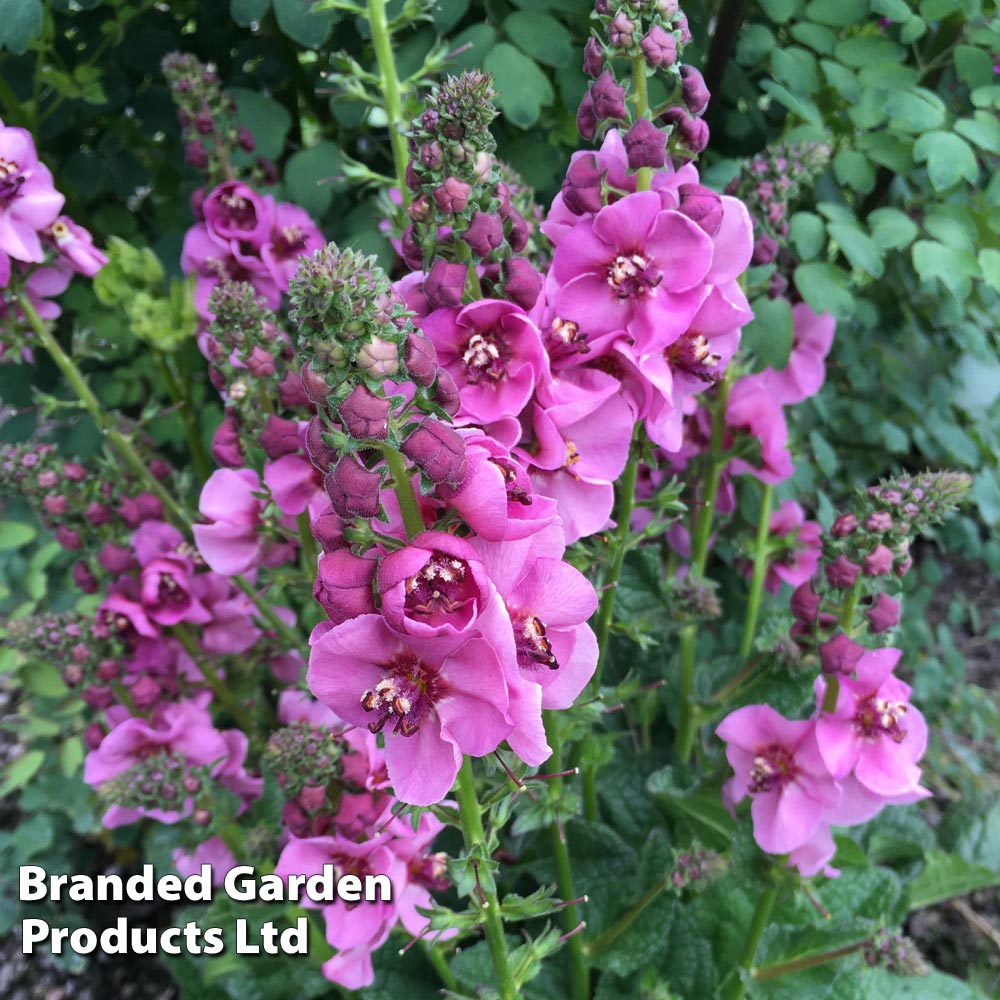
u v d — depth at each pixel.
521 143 0.49
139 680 0.44
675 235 0.31
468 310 0.29
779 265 0.45
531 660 0.26
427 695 0.25
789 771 0.36
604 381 0.31
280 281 0.44
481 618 0.24
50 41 0.52
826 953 0.42
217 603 0.45
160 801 0.42
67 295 0.56
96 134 0.60
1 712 0.72
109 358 0.56
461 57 0.44
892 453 0.69
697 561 0.46
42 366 0.57
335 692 0.25
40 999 0.60
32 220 0.38
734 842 0.38
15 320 0.42
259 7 0.44
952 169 0.44
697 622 0.44
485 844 0.30
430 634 0.23
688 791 0.45
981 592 0.84
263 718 0.54
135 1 0.54
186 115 0.44
